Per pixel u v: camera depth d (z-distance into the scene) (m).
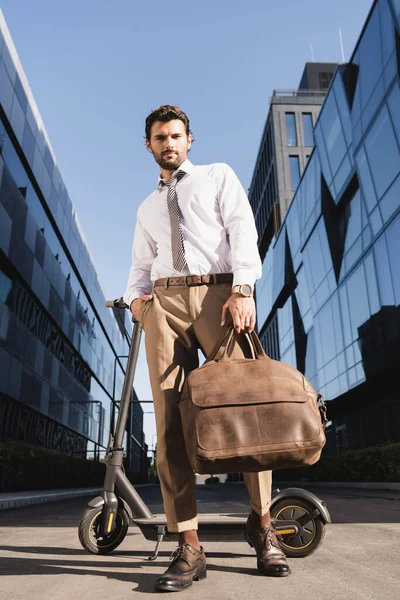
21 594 1.84
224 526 2.44
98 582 2.05
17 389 21.62
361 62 24.02
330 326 28.39
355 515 5.93
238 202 2.30
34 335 24.56
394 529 4.28
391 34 20.45
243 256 2.15
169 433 2.13
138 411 62.44
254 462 1.81
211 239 2.28
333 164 27.61
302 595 1.79
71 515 7.15
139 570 2.34
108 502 2.72
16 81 22.56
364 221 23.48
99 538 2.83
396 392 24.30
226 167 2.39
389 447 15.15
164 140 2.38
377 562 2.52
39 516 7.00
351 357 24.80
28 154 23.88
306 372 34.59
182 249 2.27
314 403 1.92
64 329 30.36
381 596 1.77
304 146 50.53
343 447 29.44
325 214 29.16
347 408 28.97
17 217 22.16
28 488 15.10
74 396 32.97
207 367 2.00
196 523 2.10
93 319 40.12
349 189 25.55
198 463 1.81
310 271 32.62
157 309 2.25
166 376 2.19
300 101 51.94
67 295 31.55
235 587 1.92
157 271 2.34
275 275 44.53
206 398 1.87
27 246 23.45
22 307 22.95
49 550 3.06
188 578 1.91
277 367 1.96
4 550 3.09
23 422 22.88
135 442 58.59
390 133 20.56
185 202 2.33
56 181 28.92
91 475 25.52
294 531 2.59
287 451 1.79
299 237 35.44
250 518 2.32
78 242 34.88
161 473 2.13
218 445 1.79
